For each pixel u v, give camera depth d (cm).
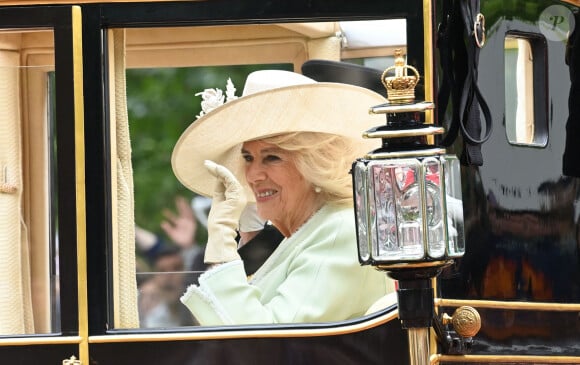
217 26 758
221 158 769
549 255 838
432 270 673
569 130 869
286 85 764
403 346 736
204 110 766
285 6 749
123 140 762
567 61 871
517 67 833
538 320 822
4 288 764
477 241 773
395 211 665
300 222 770
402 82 680
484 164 782
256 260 768
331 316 763
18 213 764
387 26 746
